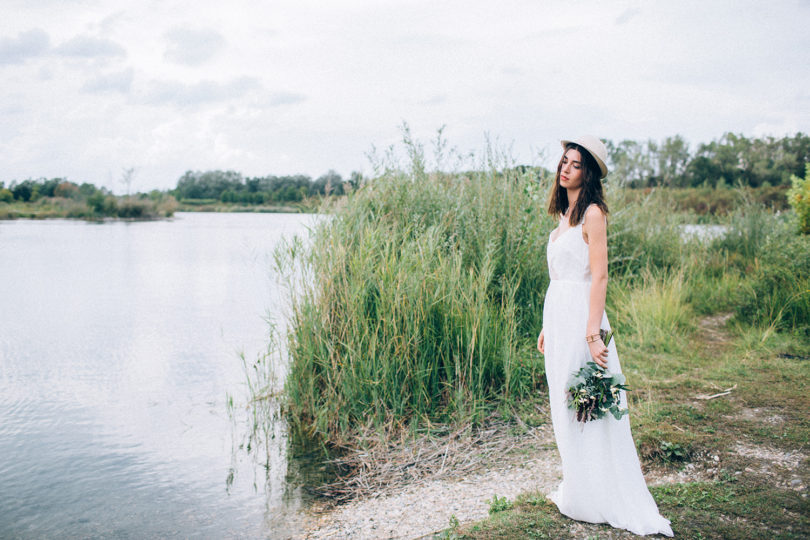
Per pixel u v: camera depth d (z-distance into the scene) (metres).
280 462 4.69
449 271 5.82
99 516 3.88
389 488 4.08
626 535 2.80
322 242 6.03
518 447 4.49
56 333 9.66
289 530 3.62
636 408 4.74
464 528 3.04
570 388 2.86
